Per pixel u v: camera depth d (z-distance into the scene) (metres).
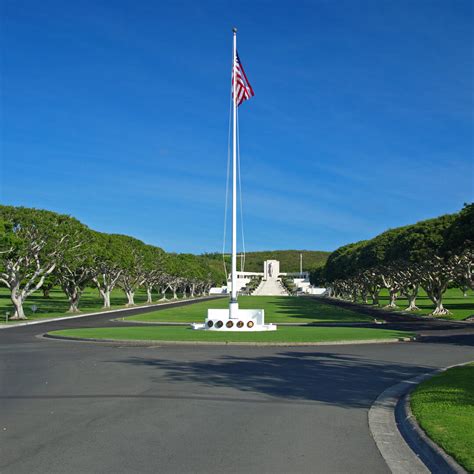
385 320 51.09
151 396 13.11
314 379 15.89
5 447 8.69
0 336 33.19
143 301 105.56
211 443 8.95
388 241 74.31
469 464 7.18
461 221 43.44
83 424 10.25
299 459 8.07
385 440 9.23
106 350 23.97
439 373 16.09
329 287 153.12
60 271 61.66
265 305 86.12
